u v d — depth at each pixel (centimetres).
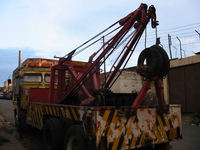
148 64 414
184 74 1484
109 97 477
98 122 353
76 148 425
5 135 810
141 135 404
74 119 430
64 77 675
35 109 686
